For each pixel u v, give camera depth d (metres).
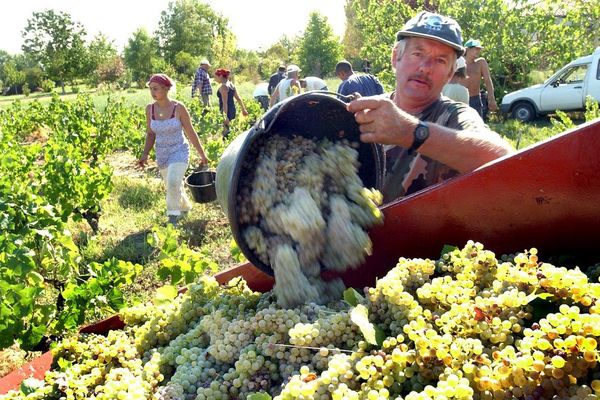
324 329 2.00
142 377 2.17
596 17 21.53
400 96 3.56
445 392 1.46
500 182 2.36
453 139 2.64
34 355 5.68
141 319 2.83
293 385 1.67
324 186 2.50
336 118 2.68
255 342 2.11
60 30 78.06
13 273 5.11
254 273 2.98
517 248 2.47
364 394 1.65
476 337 1.79
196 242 8.84
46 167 9.08
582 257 2.42
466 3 21.62
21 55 104.69
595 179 2.23
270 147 2.53
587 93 18.44
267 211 2.37
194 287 2.72
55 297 6.54
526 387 1.50
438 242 2.55
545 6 22.03
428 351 1.65
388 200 3.47
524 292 1.90
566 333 1.53
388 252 2.62
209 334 2.35
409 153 3.38
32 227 6.21
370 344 1.93
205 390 2.02
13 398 2.30
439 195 2.46
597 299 1.72
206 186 9.05
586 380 1.53
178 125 9.27
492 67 21.19
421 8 22.69
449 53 3.42
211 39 86.62
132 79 79.81
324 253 2.40
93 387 2.29
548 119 19.84
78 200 9.05
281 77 22.11
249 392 2.00
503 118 19.97
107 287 5.11
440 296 1.98
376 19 23.27
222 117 18.25
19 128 22.75
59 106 22.31
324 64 59.53
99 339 2.67
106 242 9.01
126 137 17.77
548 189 2.31
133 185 12.59
